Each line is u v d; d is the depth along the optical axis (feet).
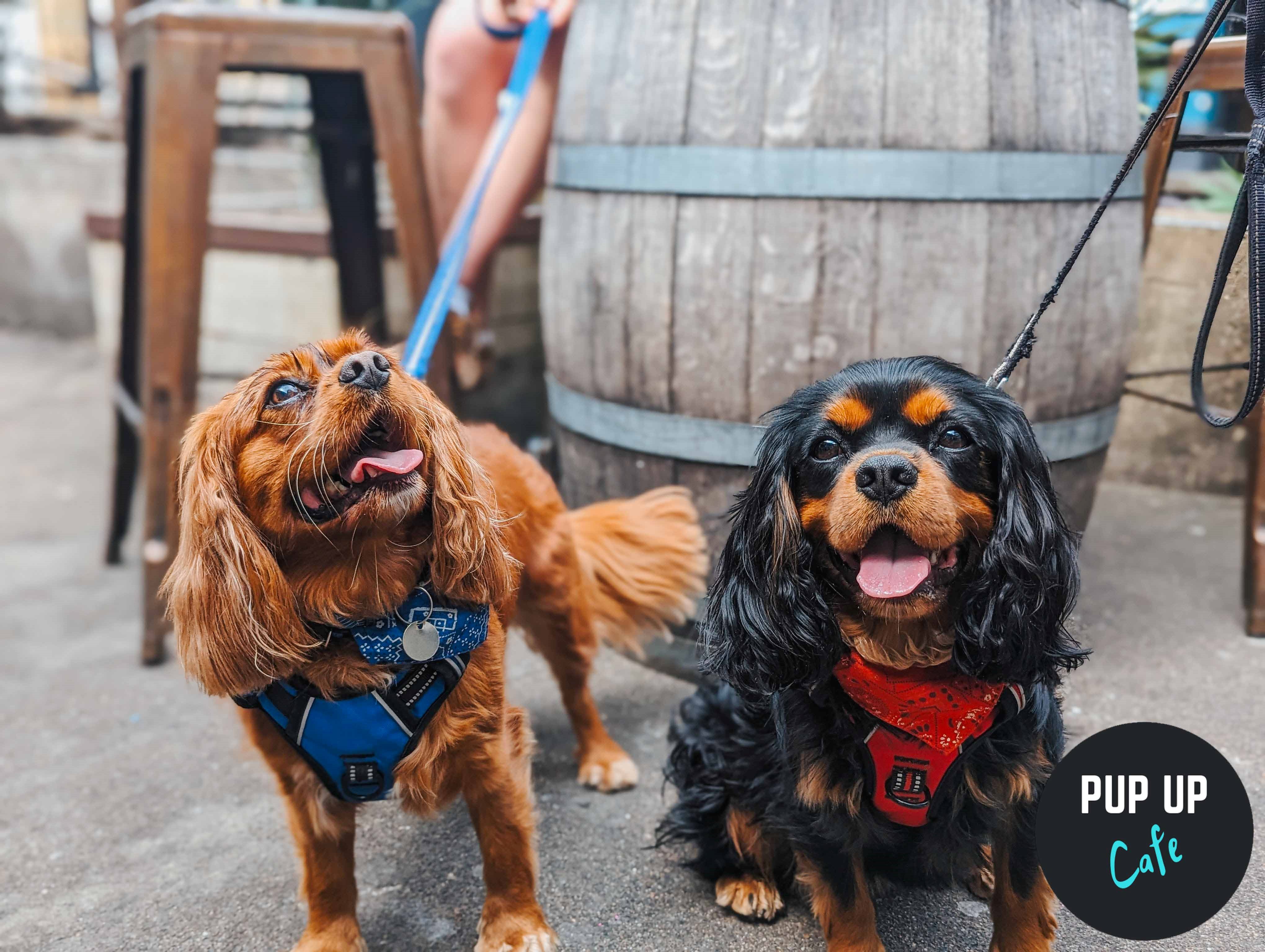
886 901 6.39
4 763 8.81
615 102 8.57
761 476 5.52
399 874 6.98
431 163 12.74
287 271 16.56
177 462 5.46
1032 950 5.40
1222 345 11.47
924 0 7.64
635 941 6.21
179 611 5.24
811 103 7.79
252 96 26.03
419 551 5.53
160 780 8.41
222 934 6.52
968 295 7.90
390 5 19.13
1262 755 7.57
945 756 5.18
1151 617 9.88
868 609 5.24
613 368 8.99
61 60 32.60
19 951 6.45
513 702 9.21
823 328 8.06
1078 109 8.02
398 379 5.24
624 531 8.48
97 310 18.86
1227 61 8.01
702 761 6.47
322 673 5.44
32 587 13.05
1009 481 5.07
